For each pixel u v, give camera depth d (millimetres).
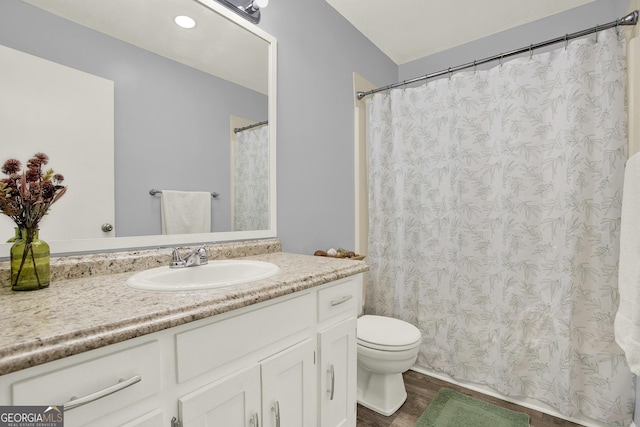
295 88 1705
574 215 1577
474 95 1894
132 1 1130
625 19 1438
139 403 615
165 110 1210
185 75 1267
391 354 1518
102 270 1021
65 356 506
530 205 1723
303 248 1767
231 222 1426
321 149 1887
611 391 1511
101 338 544
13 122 875
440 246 2029
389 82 2584
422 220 2100
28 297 742
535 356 1711
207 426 721
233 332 781
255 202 1517
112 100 1075
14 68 882
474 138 1895
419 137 2123
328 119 1942
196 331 704
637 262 1032
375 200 2240
